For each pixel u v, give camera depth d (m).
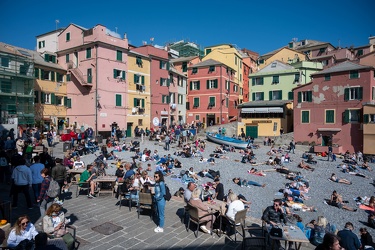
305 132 40.97
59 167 11.19
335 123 38.47
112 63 40.50
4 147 17.19
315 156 35.28
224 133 46.88
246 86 71.00
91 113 38.94
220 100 55.38
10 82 33.28
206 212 8.39
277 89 50.25
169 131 43.53
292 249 7.76
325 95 39.28
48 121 38.56
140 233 8.22
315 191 21.17
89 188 12.27
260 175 25.05
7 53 32.69
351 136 37.09
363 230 11.26
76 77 39.09
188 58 62.47
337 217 16.12
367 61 41.59
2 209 7.89
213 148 38.16
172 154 31.81
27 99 34.81
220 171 25.88
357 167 29.47
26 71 34.91
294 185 20.97
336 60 61.66
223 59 62.97
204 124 55.81
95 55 38.47
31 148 16.97
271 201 17.77
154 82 48.66
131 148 31.53
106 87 39.69
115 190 12.71
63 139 31.38
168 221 9.27
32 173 10.43
